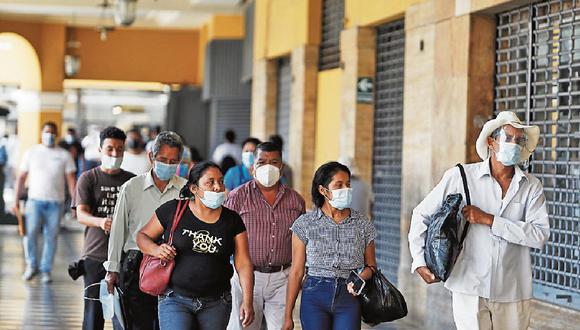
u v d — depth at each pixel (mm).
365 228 8695
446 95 13242
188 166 14711
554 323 10930
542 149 11617
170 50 40094
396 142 16078
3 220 27406
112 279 9344
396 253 15875
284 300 9648
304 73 19906
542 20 11773
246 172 13812
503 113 8062
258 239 9570
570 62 11203
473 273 8109
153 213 9031
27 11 35312
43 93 38969
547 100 11680
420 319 13758
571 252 11094
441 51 13406
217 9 30641
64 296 16375
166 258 8125
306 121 19938
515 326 8242
